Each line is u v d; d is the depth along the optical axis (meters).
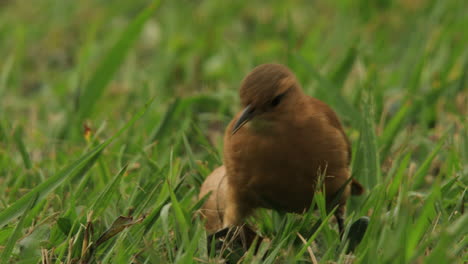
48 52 19.41
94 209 9.07
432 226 8.83
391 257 7.29
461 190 10.12
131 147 12.23
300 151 9.22
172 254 8.84
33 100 15.91
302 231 9.30
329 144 9.34
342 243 8.94
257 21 19.80
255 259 8.23
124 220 8.65
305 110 9.30
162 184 10.20
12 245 8.25
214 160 11.60
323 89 13.47
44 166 11.70
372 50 17.00
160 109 14.40
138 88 15.91
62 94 16.05
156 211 8.98
